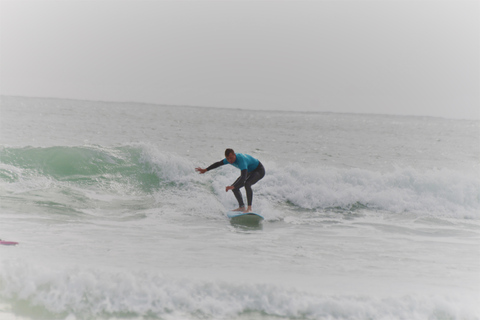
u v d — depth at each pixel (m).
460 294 6.86
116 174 16.25
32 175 15.17
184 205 14.30
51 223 10.84
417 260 9.26
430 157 34.47
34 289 6.11
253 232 11.62
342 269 8.25
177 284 6.45
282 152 32.00
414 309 6.19
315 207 15.31
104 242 9.29
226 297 6.23
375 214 14.88
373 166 26.78
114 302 6.00
